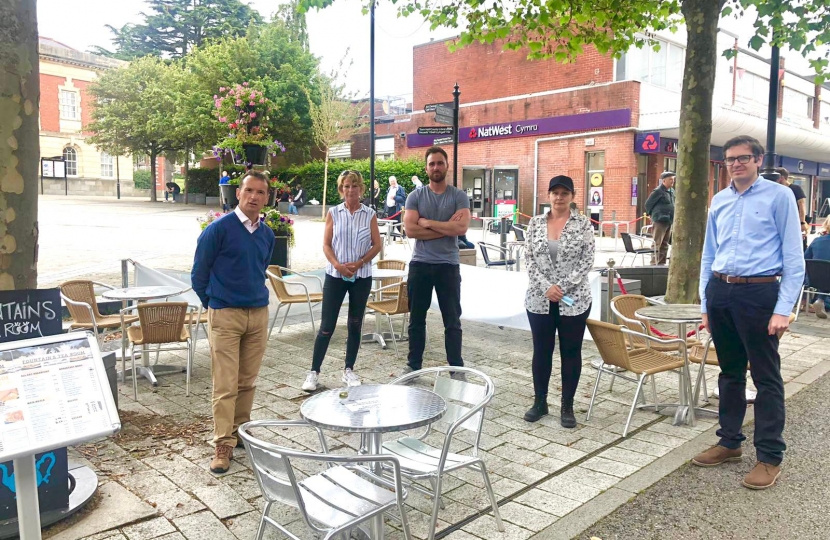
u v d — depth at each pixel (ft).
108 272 34.71
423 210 18.65
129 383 19.25
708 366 21.67
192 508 11.56
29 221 10.82
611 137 69.10
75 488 11.80
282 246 34.32
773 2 27.07
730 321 13.11
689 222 29.43
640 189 69.67
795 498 12.09
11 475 10.45
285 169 95.96
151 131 107.45
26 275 10.84
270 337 25.44
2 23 10.17
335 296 18.16
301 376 20.03
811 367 21.71
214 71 92.99
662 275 33.17
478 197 83.25
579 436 15.31
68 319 25.57
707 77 28.63
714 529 10.96
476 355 23.03
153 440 14.84
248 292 13.60
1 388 7.37
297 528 10.85
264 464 8.82
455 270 18.90
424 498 12.12
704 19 28.25
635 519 11.32
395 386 10.96
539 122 75.72
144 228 62.85
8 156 10.42
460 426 11.49
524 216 76.33
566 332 15.72
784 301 12.16
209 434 15.23
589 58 73.51
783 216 12.31
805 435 15.38
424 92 93.56
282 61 96.07
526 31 34.63
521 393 18.61
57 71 153.17
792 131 79.15
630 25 33.91
